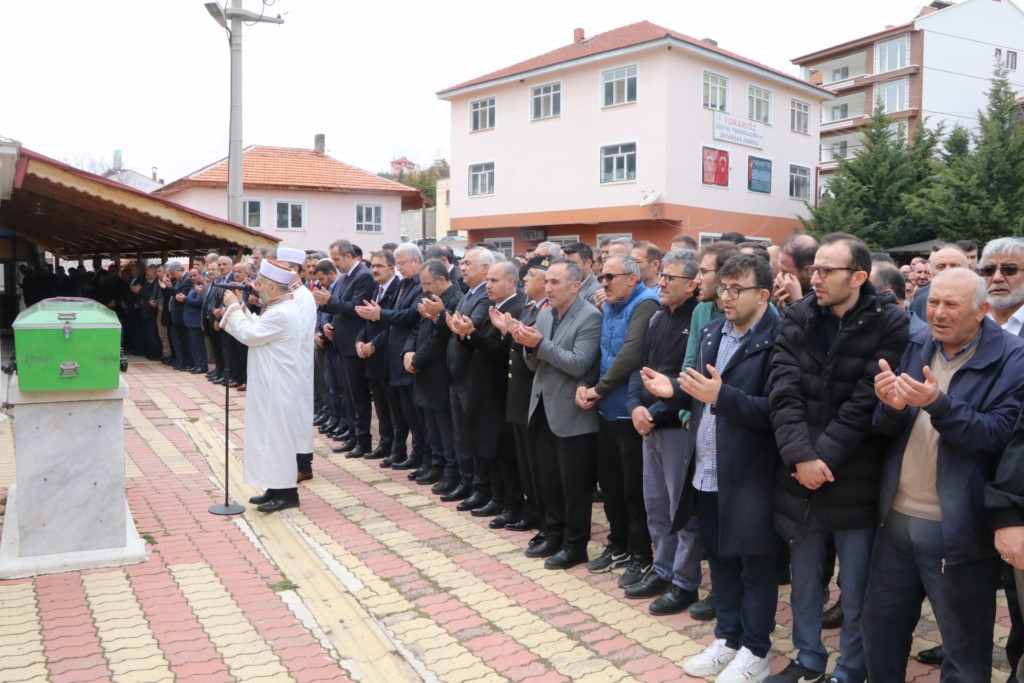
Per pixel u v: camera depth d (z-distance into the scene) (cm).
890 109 4197
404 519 581
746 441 328
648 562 453
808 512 311
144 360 1542
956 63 4166
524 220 2802
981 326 279
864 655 303
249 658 374
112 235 1727
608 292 455
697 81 2492
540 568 482
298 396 611
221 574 480
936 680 344
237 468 736
